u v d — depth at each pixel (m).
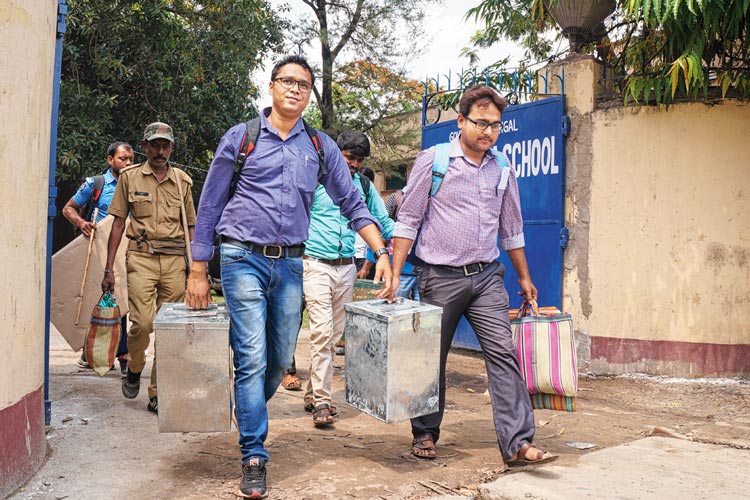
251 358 3.46
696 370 6.32
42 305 3.70
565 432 4.71
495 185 3.95
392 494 3.48
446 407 5.45
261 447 3.44
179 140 15.84
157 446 4.06
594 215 6.73
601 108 6.71
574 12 7.22
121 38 14.49
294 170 3.54
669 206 6.39
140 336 4.84
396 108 19.19
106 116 14.45
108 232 5.49
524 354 4.05
